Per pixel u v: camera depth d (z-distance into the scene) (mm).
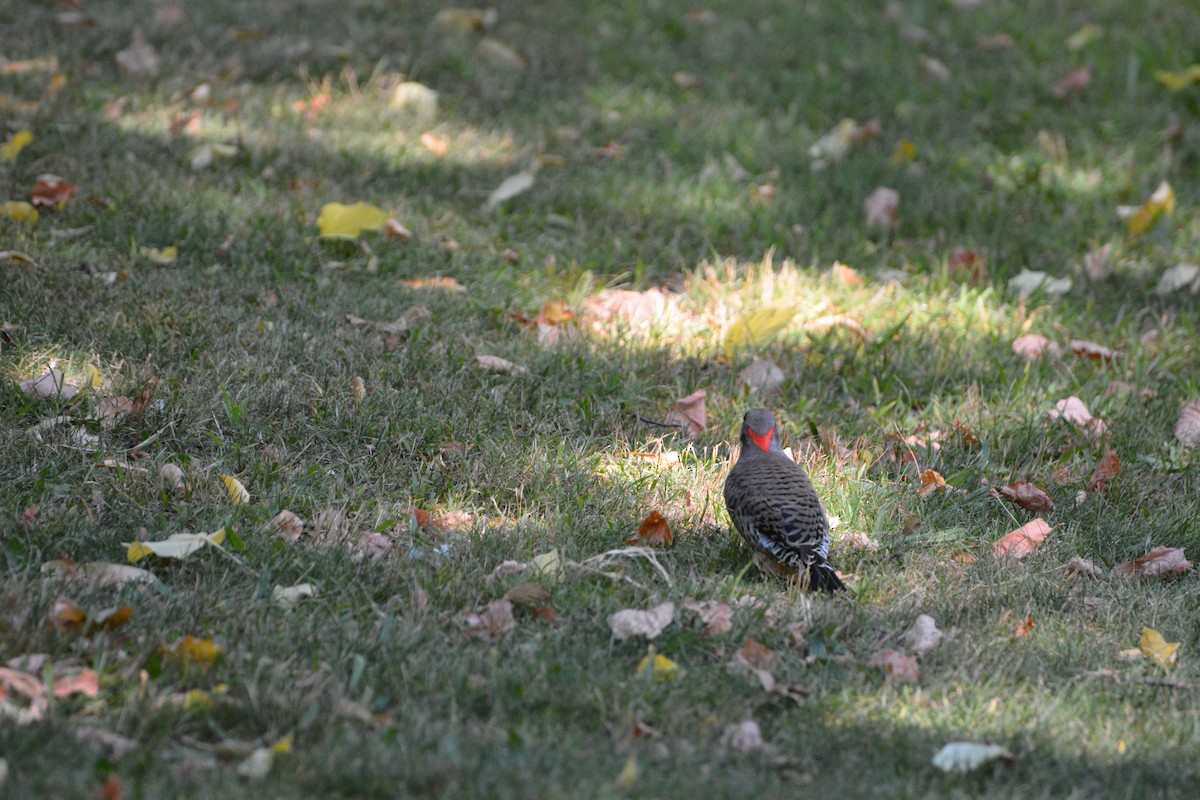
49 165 14562
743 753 6977
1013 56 20469
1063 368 12539
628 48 20453
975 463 10805
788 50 20578
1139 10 22234
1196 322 13688
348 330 11969
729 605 8477
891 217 15484
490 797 6141
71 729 6484
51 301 11688
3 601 7512
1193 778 7004
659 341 12500
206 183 14734
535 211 15125
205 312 11898
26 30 18844
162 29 19297
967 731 7301
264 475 9641
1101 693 7793
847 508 9805
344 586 8422
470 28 20531
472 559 8852
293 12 20641
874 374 12156
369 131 16828
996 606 8820
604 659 7828
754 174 16812
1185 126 18078
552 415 11023
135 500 9133
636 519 9609
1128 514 10281
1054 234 15289
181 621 7770
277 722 6793
